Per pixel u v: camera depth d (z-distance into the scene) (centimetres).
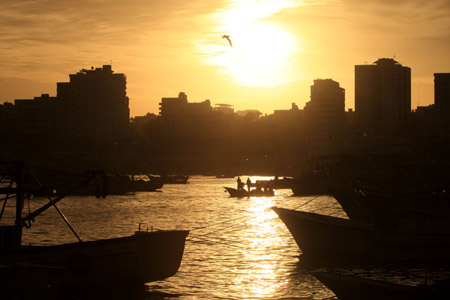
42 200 7856
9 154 15762
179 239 2536
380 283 1952
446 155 12838
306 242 3203
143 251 2420
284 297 2284
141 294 2353
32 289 1941
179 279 2595
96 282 2292
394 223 3472
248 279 2589
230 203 7600
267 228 4462
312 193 9075
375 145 13550
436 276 2648
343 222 3325
